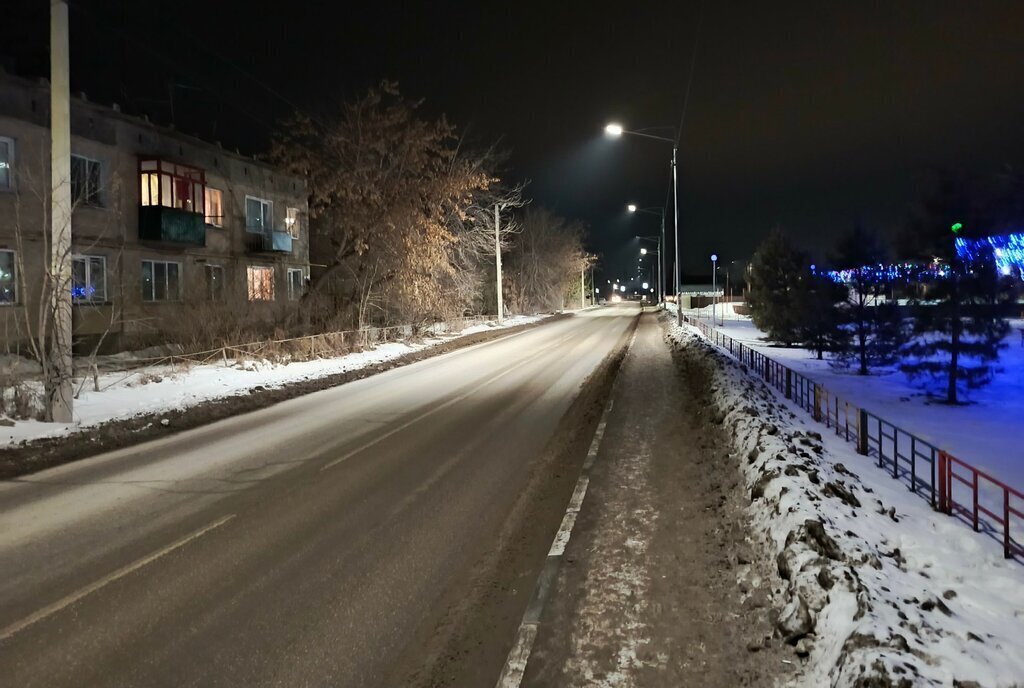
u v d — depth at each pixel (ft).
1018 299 53.47
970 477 29.37
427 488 25.80
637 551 18.58
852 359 84.12
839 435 34.78
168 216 75.51
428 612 15.37
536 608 15.35
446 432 36.91
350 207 92.43
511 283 203.41
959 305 53.36
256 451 32.83
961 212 52.90
